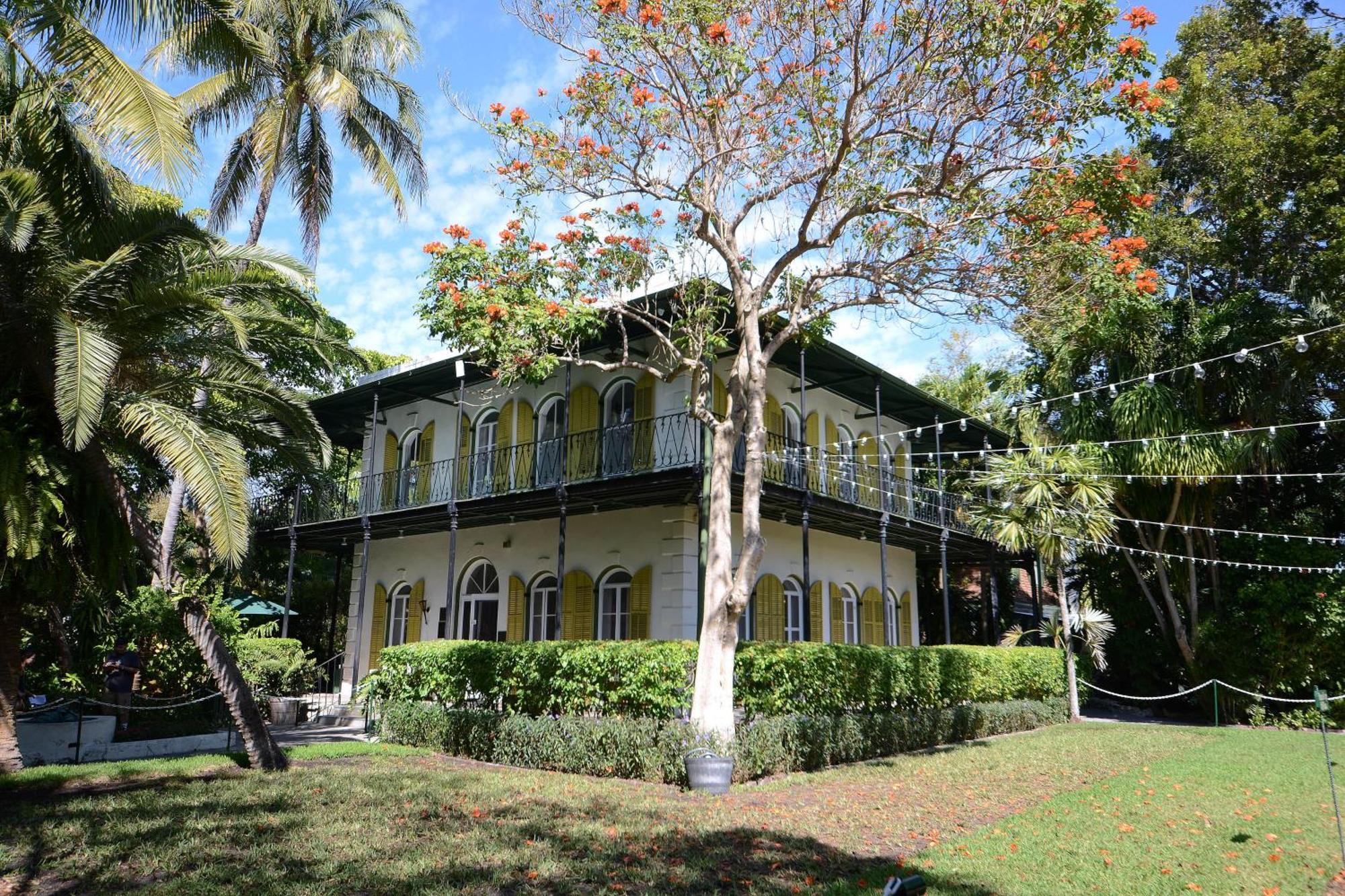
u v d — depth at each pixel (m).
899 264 10.57
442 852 5.94
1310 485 17.66
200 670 12.81
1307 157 14.86
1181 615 17.81
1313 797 8.27
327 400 18.16
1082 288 9.89
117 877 5.33
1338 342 14.51
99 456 9.02
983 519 16.67
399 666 12.32
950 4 9.18
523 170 10.76
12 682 9.06
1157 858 5.95
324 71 15.66
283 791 8.04
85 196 8.73
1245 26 17.55
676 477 12.12
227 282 9.47
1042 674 16.23
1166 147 17.19
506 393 16.91
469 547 17.27
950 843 6.41
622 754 9.38
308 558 23.67
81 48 7.99
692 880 5.38
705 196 10.77
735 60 9.71
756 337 10.29
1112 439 16.47
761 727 9.48
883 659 11.85
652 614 14.06
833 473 16.34
